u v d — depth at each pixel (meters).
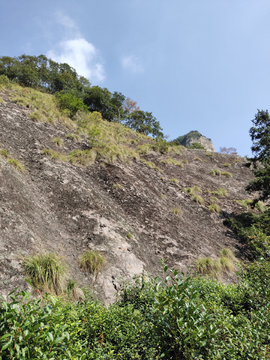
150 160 15.73
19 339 1.22
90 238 5.21
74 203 6.13
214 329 1.86
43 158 7.27
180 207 10.62
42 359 1.17
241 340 2.03
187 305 1.87
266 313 2.65
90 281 4.09
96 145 10.80
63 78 34.94
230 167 19.61
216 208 11.84
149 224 7.59
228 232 10.21
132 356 1.98
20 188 5.11
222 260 7.05
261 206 13.24
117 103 38.22
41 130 9.37
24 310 1.35
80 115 15.05
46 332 1.31
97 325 2.22
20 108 10.21
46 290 3.20
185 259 6.63
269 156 11.55
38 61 39.06
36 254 3.67
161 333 1.92
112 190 8.35
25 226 4.11
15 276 3.02
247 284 3.64
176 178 14.23
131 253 5.39
